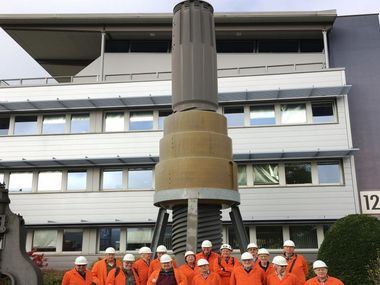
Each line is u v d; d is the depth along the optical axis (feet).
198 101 48.47
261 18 99.76
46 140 97.91
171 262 32.07
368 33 101.55
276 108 93.45
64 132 98.32
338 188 88.84
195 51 49.57
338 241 51.72
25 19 103.14
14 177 98.12
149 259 37.45
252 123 93.45
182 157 45.68
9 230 34.27
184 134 46.34
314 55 104.94
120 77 107.14
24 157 97.45
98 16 102.27
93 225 94.27
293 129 91.50
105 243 94.53
